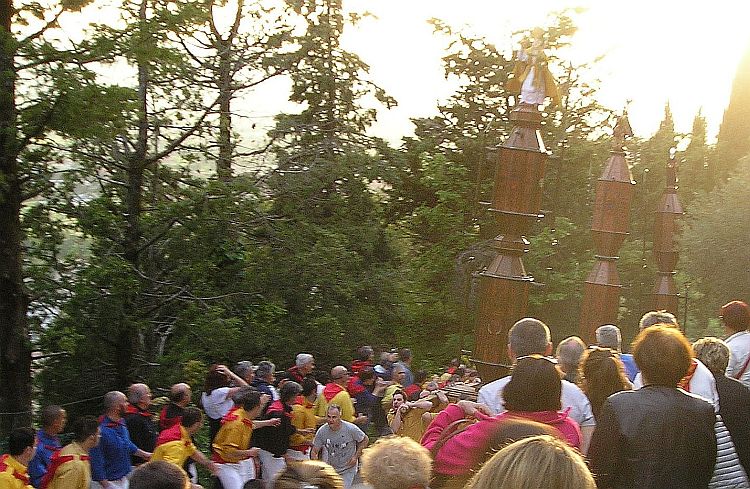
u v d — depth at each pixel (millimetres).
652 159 40500
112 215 21078
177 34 17281
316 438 11320
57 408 9328
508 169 13781
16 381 17234
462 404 4719
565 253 35969
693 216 29172
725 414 5238
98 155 21719
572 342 6250
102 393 22641
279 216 27969
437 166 33719
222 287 24703
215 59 25297
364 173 29141
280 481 3867
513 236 13820
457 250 34000
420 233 37469
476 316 13922
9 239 17062
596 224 19266
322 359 27172
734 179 28000
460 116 37156
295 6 28297
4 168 16031
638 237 38719
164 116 22875
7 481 7594
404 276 30844
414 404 6727
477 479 2525
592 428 5336
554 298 32469
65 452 8398
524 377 4438
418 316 34000
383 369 16672
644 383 4539
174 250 22781
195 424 9672
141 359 22500
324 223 29719
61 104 14836
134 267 21531
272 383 12500
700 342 5738
